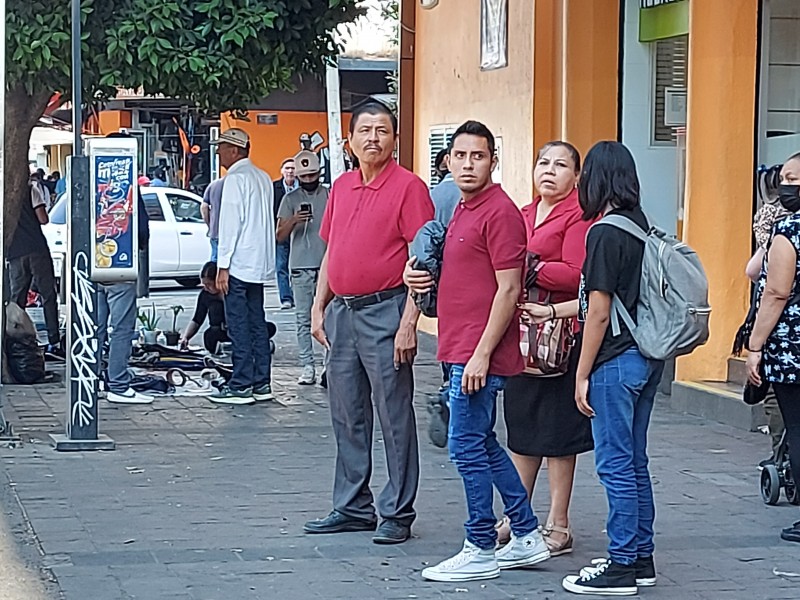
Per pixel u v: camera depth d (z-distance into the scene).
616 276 7.86
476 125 8.09
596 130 14.85
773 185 12.37
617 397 7.93
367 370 8.77
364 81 36.53
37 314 19.75
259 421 11.99
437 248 8.16
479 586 8.14
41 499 9.57
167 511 9.34
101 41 12.45
